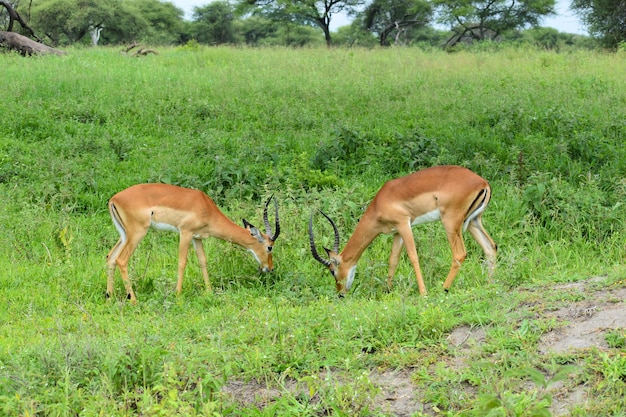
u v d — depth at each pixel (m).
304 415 4.04
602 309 4.82
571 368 3.66
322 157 9.82
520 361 4.25
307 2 33.16
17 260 7.29
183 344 5.00
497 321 4.87
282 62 18.66
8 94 12.62
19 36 19.42
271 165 9.59
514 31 39.09
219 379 4.48
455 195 6.34
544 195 7.94
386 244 7.51
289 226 7.78
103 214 8.62
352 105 12.98
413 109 12.49
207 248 7.71
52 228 7.89
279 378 4.50
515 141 10.12
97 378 4.46
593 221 7.53
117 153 10.32
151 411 3.81
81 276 7.00
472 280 6.68
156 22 41.97
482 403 3.62
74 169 9.30
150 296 6.70
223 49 22.20
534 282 5.93
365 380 4.09
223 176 8.95
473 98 12.91
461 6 33.19
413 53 21.72
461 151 9.90
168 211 6.70
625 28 27.86
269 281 7.11
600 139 9.87
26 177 9.35
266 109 12.45
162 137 11.16
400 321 5.01
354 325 5.08
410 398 4.17
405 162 9.64
